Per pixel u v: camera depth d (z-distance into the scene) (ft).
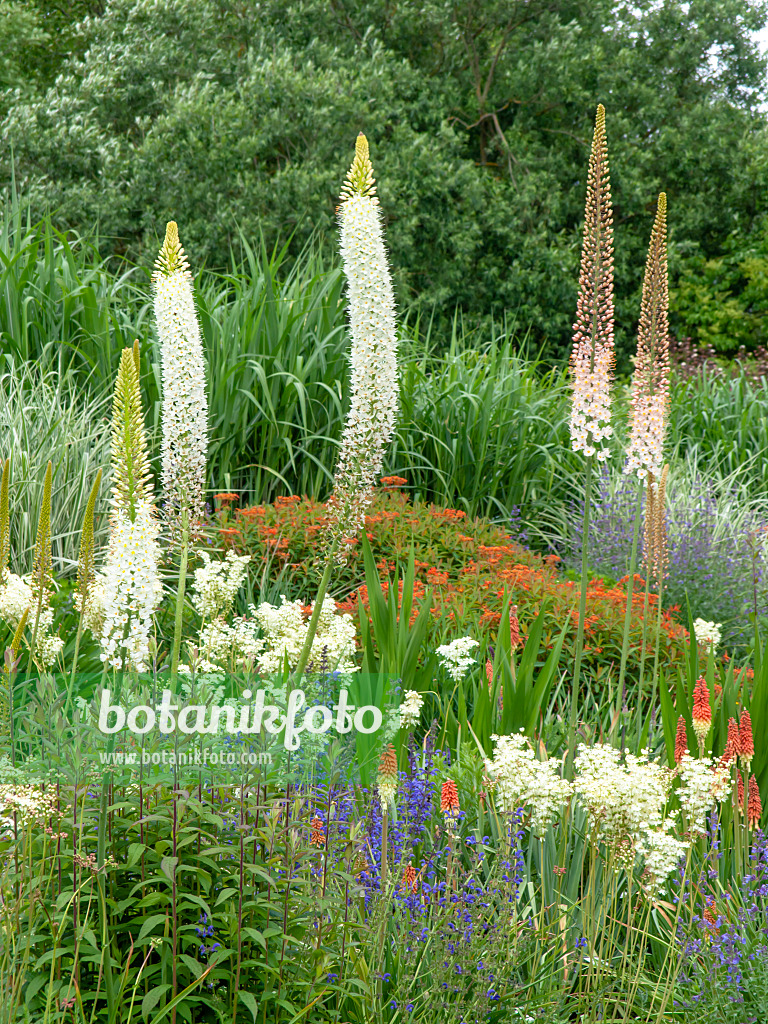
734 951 10.15
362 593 20.15
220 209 54.34
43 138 56.29
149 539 8.89
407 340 32.89
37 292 25.89
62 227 54.60
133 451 8.79
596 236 11.24
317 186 54.60
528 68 67.82
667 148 71.61
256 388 26.02
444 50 67.15
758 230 72.23
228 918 8.29
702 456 36.58
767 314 70.18
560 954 10.53
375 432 11.46
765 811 13.29
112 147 57.31
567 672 18.75
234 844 8.96
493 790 11.46
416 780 11.52
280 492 26.66
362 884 9.93
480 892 10.40
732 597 24.32
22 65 72.23
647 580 14.53
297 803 9.52
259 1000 8.54
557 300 64.49
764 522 30.01
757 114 75.51
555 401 34.04
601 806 9.80
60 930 7.82
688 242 70.28
